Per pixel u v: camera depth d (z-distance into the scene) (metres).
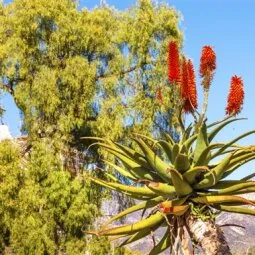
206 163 7.21
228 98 6.87
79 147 27.55
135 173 7.77
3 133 27.94
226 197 6.85
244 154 7.00
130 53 27.53
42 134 27.06
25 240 24.50
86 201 25.27
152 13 27.67
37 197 24.92
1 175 25.39
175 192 7.14
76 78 26.38
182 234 6.96
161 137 26.42
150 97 26.86
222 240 6.74
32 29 27.06
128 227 7.10
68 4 28.50
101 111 26.66
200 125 7.09
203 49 6.91
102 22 27.98
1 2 29.03
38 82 26.28
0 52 27.00
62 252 25.38
